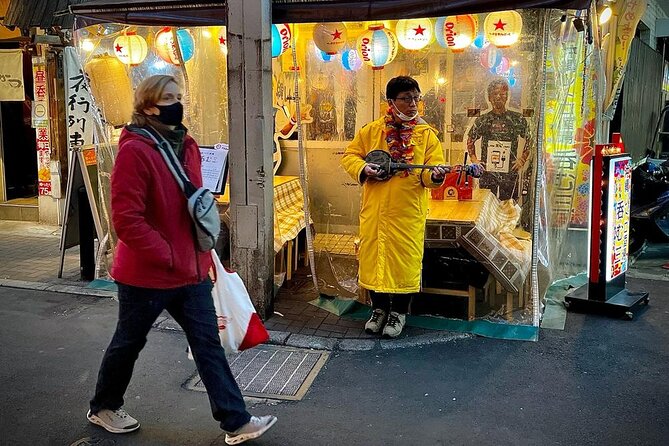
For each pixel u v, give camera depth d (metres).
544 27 4.45
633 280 6.04
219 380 3.08
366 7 4.43
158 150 2.84
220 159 5.12
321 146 5.81
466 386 3.81
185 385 3.87
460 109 5.38
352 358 4.23
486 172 5.38
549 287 5.70
